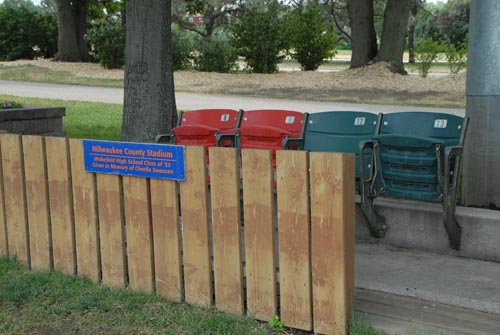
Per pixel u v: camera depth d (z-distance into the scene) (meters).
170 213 4.73
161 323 4.43
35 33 35.19
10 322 4.59
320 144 6.46
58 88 23.72
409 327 4.16
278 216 4.24
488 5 5.93
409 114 6.04
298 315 4.23
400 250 5.87
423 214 5.77
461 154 5.33
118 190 4.98
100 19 36.94
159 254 4.83
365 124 6.34
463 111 16.78
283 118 6.96
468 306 4.48
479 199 6.11
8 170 5.62
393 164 5.57
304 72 27.94
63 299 4.92
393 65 26.25
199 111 7.51
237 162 4.39
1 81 26.22
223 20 40.97
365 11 26.91
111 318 4.57
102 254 5.14
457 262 5.47
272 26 29.11
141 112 8.75
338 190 3.96
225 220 4.48
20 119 9.67
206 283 4.64
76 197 5.22
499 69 5.92
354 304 4.34
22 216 5.60
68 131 12.48
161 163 4.69
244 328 4.27
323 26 31.28
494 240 5.45
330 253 4.04
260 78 26.27
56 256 5.44
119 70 29.17
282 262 4.26
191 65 30.19
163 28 8.74
